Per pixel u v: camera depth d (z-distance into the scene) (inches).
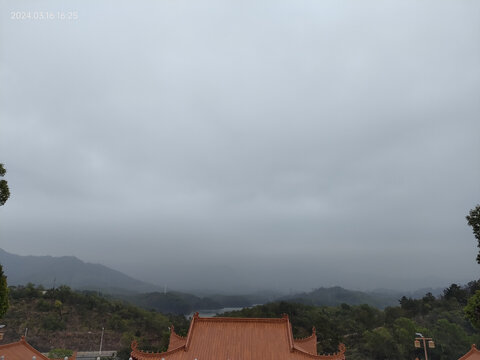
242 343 1461.6
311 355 1397.6
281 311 5482.3
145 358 1390.3
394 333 4124.0
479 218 1443.2
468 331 4490.7
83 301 6161.4
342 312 5974.4
